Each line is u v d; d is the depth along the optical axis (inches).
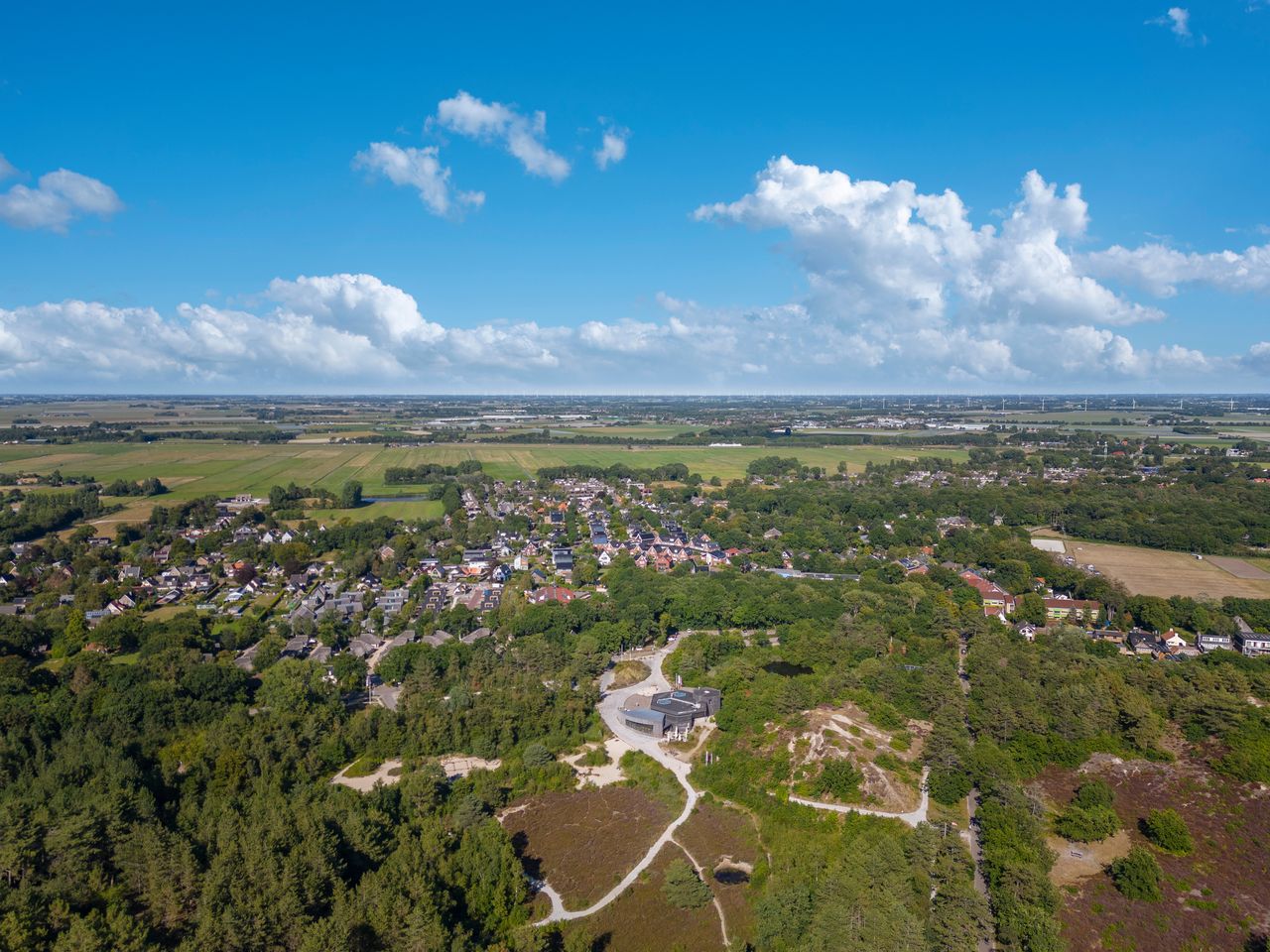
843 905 4633.4
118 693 7096.5
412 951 4165.8
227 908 4252.0
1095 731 6820.9
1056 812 6018.7
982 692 7450.8
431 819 5595.5
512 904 4997.5
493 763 6840.6
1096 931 4845.0
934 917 4648.1
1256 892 5162.4
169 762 6269.7
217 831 4972.9
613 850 5689.0
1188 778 6264.8
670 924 4940.9
